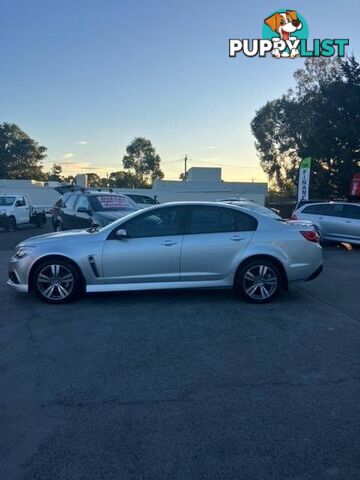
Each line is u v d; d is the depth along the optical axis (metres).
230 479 2.95
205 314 6.62
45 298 7.16
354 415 3.75
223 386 4.28
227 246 7.14
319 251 7.45
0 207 22.66
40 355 5.06
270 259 7.25
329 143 33.38
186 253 7.11
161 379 4.43
